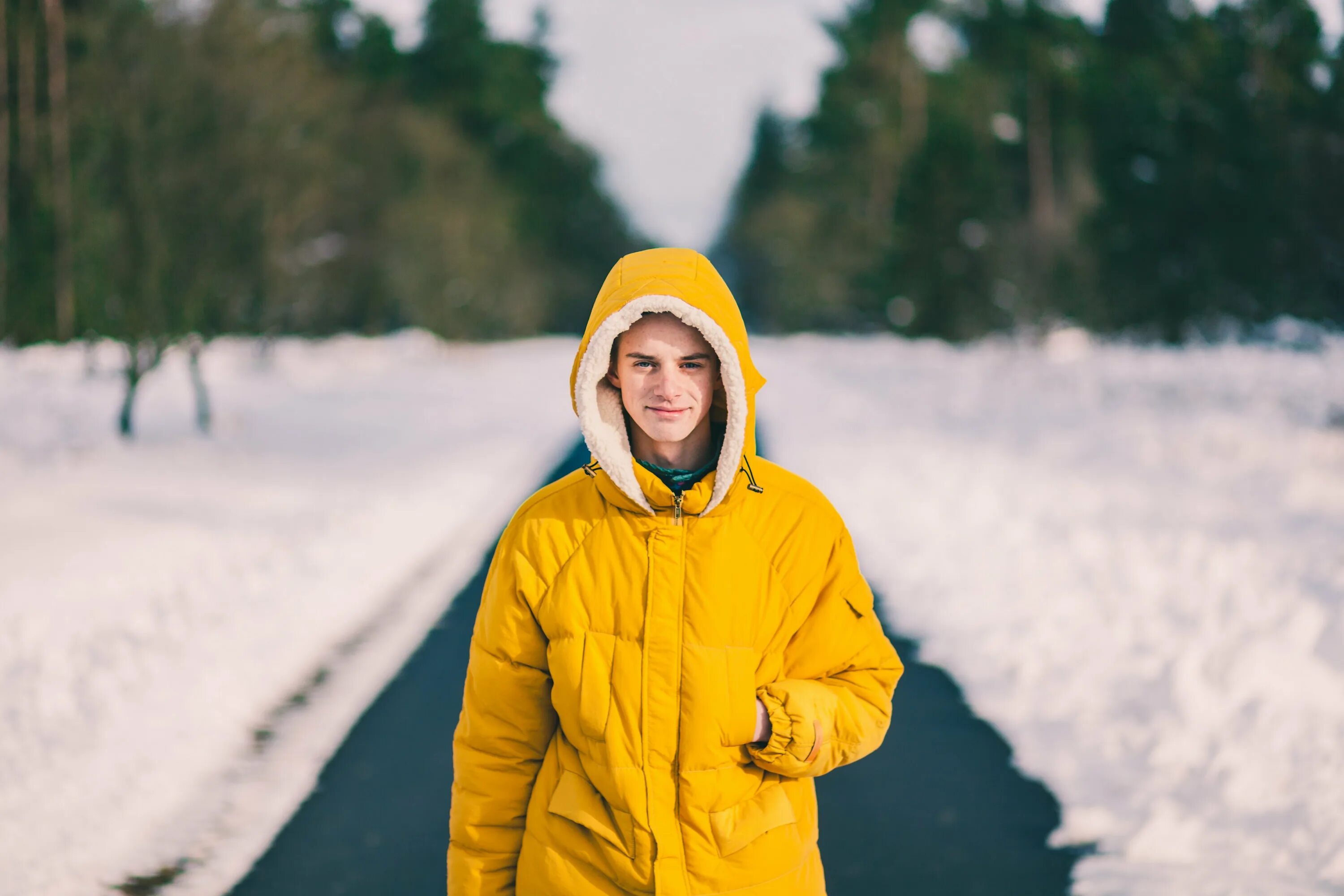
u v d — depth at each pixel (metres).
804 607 1.76
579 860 1.71
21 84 16.92
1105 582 6.84
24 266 16.89
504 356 49.88
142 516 9.11
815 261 63.50
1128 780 4.11
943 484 10.97
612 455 1.66
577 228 85.69
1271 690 4.82
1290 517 8.83
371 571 7.66
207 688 5.17
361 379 28.97
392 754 4.45
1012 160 51.25
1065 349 37.59
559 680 1.71
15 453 11.96
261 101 15.43
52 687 5.10
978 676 5.38
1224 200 30.67
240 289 15.23
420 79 68.12
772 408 20.44
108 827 3.77
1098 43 47.94
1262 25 28.84
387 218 43.53
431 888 3.40
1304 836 3.56
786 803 1.75
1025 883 3.38
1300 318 28.97
